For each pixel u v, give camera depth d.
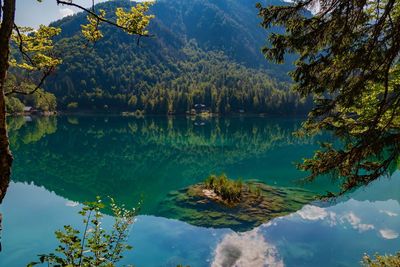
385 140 4.88
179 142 47.44
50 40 6.49
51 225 15.09
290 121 88.25
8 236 13.80
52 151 37.66
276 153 37.88
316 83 5.41
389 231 14.51
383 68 4.76
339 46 4.93
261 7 5.23
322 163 5.93
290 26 5.11
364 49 4.75
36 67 6.14
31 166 29.58
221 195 18.50
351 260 12.00
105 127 68.44
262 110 107.94
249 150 40.28
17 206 18.12
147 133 58.69
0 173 3.59
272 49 5.33
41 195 20.67
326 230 14.63
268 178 25.23
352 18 4.74
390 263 8.55
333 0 4.63
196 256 12.23
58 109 117.75
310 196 19.69
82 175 26.92
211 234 14.16
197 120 91.81
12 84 5.55
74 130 60.53
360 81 4.96
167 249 12.72
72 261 4.38
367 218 16.12
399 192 20.72
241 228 14.80
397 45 4.41
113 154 37.12
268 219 15.82
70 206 18.27
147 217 16.27
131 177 26.41
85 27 6.04
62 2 4.41
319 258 12.14
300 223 15.39
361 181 5.47
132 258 11.98
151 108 111.12
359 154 5.17
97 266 4.50
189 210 17.05
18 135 48.78
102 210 17.42
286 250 12.74
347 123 6.29
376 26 4.54
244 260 11.97
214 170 28.69
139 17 5.38
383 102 4.85
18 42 6.06
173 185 23.66
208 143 46.47
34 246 12.88
